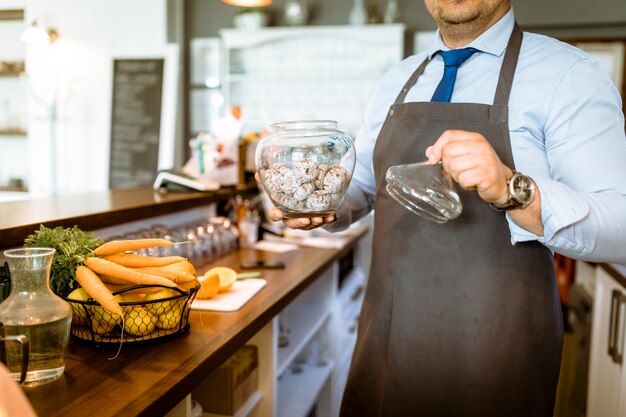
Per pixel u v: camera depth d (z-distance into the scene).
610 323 1.95
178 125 4.93
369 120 1.50
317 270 1.96
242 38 4.48
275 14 4.66
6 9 5.10
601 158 1.05
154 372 1.01
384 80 1.49
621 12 3.99
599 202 0.98
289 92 4.55
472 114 1.21
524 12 4.16
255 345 1.67
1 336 0.93
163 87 4.80
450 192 1.09
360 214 1.55
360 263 4.47
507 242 1.20
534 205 0.97
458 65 1.27
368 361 1.38
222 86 4.75
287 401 2.12
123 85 4.89
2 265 1.30
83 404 0.88
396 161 1.30
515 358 1.21
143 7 4.84
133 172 4.89
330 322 2.54
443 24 1.24
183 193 2.40
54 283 1.14
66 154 5.11
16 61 5.31
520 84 1.18
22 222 1.38
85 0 4.93
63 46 4.94
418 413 1.30
